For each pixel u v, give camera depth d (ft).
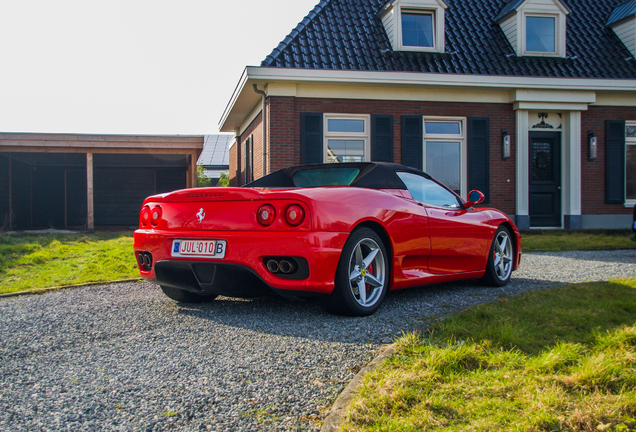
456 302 11.38
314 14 34.45
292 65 29.84
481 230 13.32
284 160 30.01
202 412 5.57
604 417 4.80
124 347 8.00
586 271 16.39
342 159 31.30
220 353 7.60
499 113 33.09
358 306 9.68
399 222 10.72
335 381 6.40
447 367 6.31
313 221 8.85
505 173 33.17
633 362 6.28
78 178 52.54
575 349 6.82
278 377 6.56
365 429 4.84
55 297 12.21
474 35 35.88
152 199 10.61
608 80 32.71
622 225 34.65
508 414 4.99
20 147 36.86
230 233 9.25
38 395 6.09
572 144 33.55
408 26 33.94
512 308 9.69
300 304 11.09
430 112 32.09
